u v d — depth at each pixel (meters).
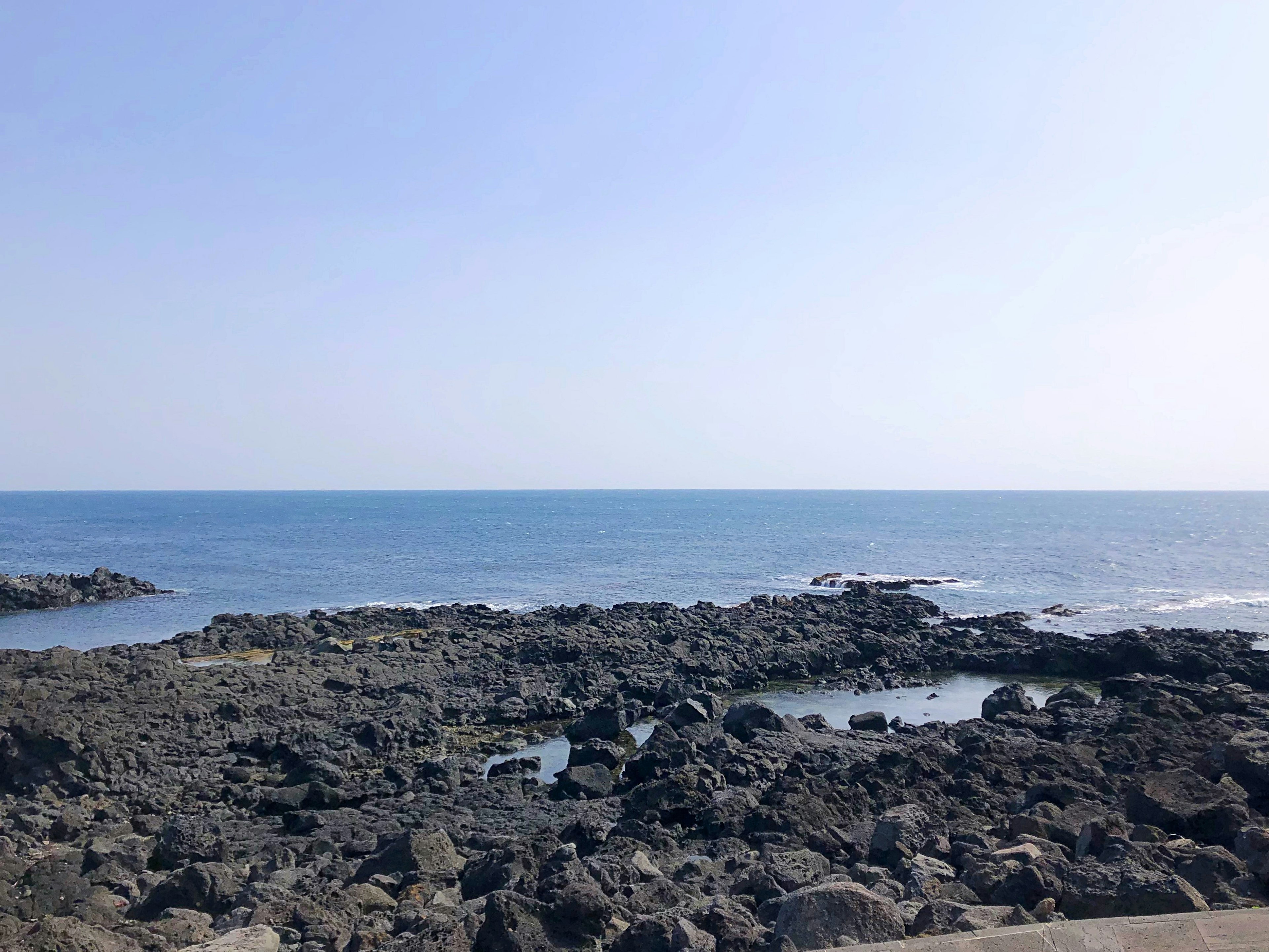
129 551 106.75
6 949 11.38
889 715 32.06
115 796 22.45
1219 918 7.54
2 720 24.12
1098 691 36.44
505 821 20.20
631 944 10.61
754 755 22.58
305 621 49.78
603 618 48.44
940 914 9.91
